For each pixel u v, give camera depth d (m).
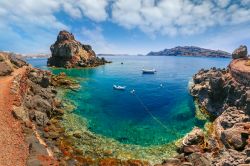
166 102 64.81
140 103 63.25
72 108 52.78
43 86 61.94
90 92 70.69
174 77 120.88
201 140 37.69
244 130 34.25
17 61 67.38
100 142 37.81
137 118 51.19
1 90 41.22
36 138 30.05
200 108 56.78
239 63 59.69
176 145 38.66
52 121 42.97
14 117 33.56
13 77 50.22
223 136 35.84
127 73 131.75
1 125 30.30
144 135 42.38
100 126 44.78
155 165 31.06
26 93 47.50
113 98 66.75
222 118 42.75
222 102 50.88
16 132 30.12
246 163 25.62
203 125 46.91
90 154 33.31
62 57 134.62
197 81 76.69
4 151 25.28
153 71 139.88
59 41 140.88
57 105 52.34
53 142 33.88
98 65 157.75
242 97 42.03
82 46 158.88
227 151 31.16
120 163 31.33
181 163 30.42
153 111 56.59
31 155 25.58
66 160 29.14
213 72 71.62
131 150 36.31
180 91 78.88
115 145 37.44
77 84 78.12
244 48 67.19
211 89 54.25
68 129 41.09
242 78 46.28
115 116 51.44
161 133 43.53
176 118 51.56
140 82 100.25
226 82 51.47
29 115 38.47
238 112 41.38
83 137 38.72
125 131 43.66
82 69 131.00
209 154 33.16
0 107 34.66
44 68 125.94
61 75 88.50
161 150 36.91
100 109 55.09
